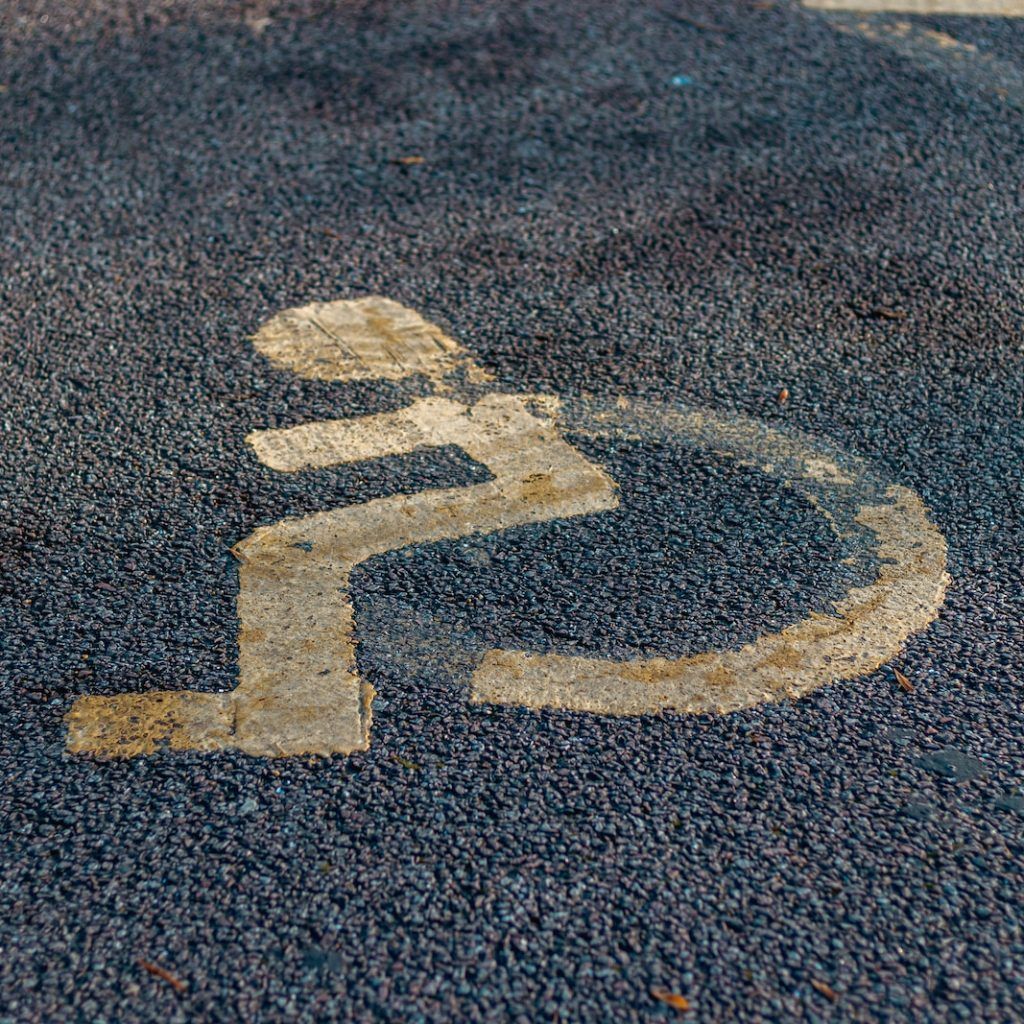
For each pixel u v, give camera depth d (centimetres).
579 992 180
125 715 229
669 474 293
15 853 203
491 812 209
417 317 353
